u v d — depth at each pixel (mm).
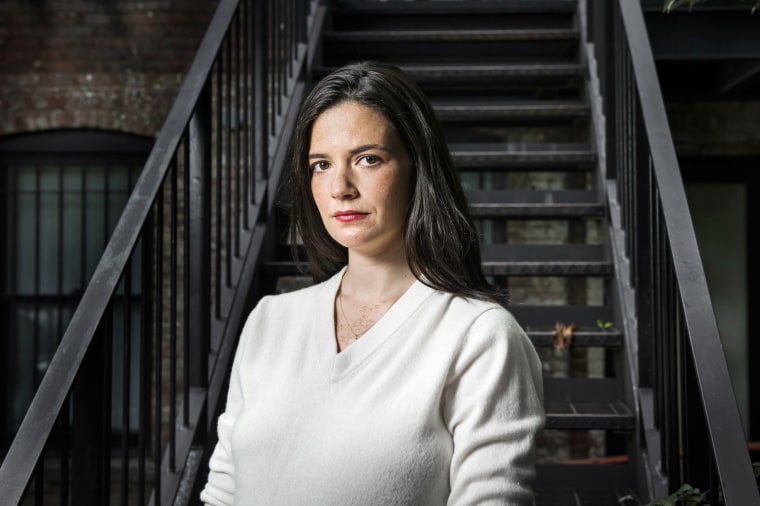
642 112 2377
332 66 4133
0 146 5379
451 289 1125
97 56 5312
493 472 1028
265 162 2926
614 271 2883
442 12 4254
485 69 3781
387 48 4121
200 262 2277
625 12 2777
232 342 2367
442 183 1144
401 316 1122
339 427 1067
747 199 5266
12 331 5449
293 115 3264
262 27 2941
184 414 2162
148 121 5297
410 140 1144
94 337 1611
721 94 4340
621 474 2557
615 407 2627
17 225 5430
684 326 1904
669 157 2191
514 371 1077
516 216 3195
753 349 5254
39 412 1449
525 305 3014
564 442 5176
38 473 1413
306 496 1050
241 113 4996
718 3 3402
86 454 1632
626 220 2818
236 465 1126
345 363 1110
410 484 1030
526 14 4258
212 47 2416
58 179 5426
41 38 5301
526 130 5195
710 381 1598
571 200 3498
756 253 5273
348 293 1208
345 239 1148
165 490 2012
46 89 5301
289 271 2711
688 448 1924
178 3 5305
